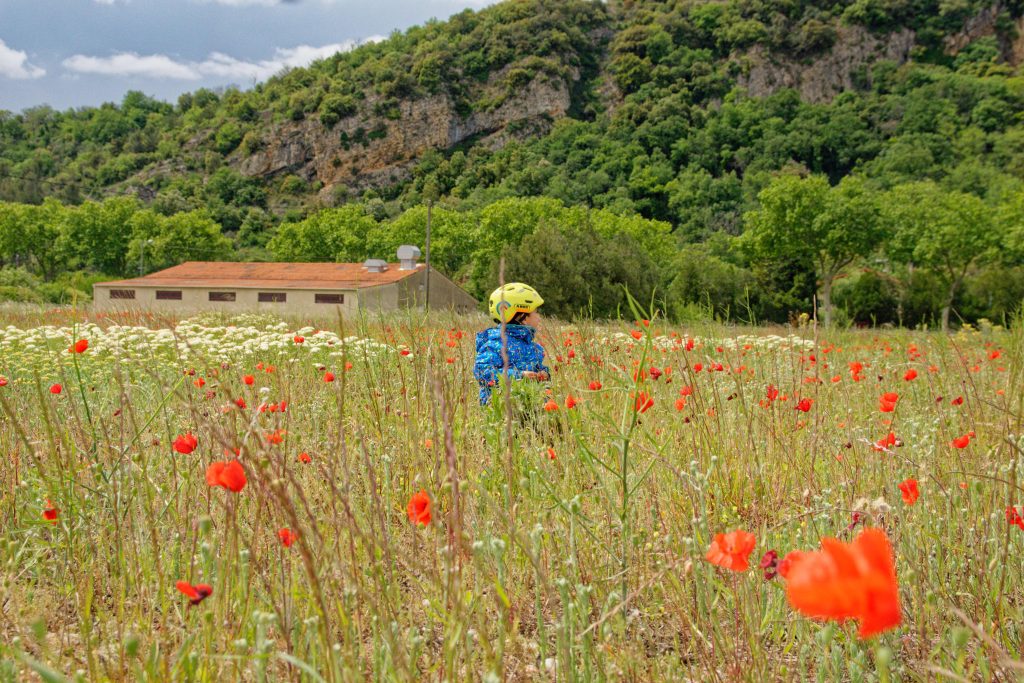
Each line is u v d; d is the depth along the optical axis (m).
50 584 2.67
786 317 54.41
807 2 188.75
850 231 55.41
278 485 1.62
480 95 186.00
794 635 2.40
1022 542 2.73
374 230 91.31
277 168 175.50
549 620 2.52
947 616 2.42
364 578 2.19
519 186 152.12
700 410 3.73
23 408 4.18
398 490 3.19
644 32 186.75
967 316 52.62
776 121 157.75
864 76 179.38
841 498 2.91
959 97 157.12
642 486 3.16
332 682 1.61
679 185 141.12
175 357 6.36
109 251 94.38
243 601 2.08
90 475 3.09
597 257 29.31
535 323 5.06
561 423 3.53
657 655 2.21
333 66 194.62
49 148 187.50
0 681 1.63
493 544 1.98
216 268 46.66
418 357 3.83
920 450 3.59
